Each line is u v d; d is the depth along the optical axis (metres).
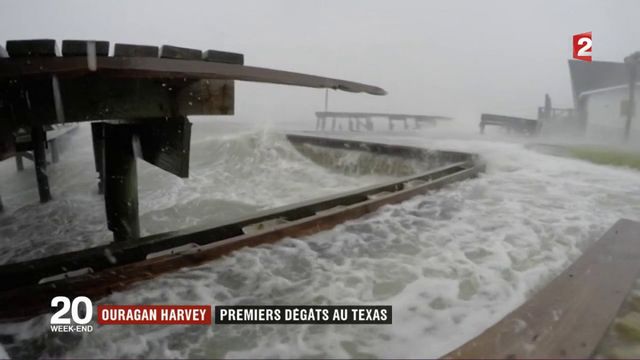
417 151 8.59
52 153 9.93
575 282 2.24
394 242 3.48
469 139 13.95
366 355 1.97
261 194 7.35
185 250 2.92
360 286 2.70
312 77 3.14
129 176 4.00
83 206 6.52
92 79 2.88
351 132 18.12
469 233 3.71
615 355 1.62
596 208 4.55
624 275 2.35
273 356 1.98
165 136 3.59
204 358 1.97
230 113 3.80
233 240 3.12
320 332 2.18
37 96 2.70
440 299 2.51
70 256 2.58
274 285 2.68
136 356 1.97
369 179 9.05
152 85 3.21
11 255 4.61
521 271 2.88
